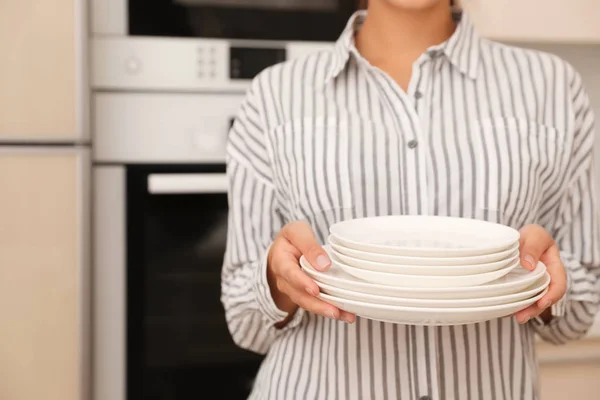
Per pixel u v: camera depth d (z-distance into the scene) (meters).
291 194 0.99
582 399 1.77
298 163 0.99
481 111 0.99
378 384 0.93
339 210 0.96
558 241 1.00
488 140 0.97
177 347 1.79
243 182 1.05
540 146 0.97
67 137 1.64
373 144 0.98
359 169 0.97
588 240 0.99
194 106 1.75
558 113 1.00
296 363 0.98
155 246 1.77
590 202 1.00
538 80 1.01
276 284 0.92
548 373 1.76
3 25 1.60
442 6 1.02
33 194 1.64
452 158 0.96
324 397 0.94
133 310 1.76
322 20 1.78
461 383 0.93
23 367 1.67
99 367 1.76
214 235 1.79
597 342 1.76
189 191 1.72
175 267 1.78
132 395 1.78
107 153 1.73
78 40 1.63
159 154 1.75
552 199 1.00
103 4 1.70
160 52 1.72
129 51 1.71
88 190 1.67
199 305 1.79
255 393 1.07
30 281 1.66
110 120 1.72
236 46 1.75
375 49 1.05
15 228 1.65
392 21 1.02
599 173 2.11
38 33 1.61
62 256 1.66
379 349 0.93
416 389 0.93
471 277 0.70
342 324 0.94
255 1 1.75
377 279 0.71
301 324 0.99
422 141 0.97
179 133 1.75
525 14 1.75
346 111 1.00
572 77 1.03
